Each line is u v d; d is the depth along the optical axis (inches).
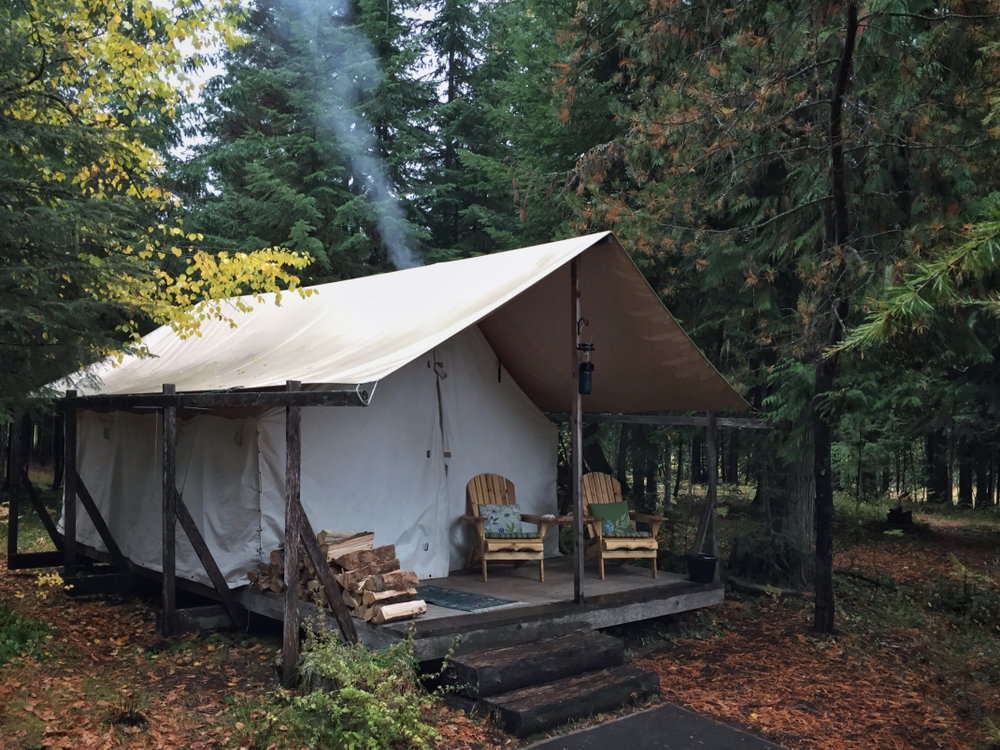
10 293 221.5
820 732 201.9
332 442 272.1
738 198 331.3
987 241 99.4
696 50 315.0
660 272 390.3
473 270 278.1
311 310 318.3
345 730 173.3
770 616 321.7
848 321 303.9
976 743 196.9
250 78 614.9
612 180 407.5
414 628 198.2
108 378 357.1
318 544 216.4
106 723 179.3
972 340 315.9
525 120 463.2
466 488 310.3
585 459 475.5
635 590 274.4
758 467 446.0
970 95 252.8
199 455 292.0
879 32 266.4
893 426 561.9
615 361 307.7
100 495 366.0
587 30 348.2
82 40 238.8
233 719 186.2
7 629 245.8
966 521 637.9
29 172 259.9
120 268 231.9
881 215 310.0
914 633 302.5
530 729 188.1
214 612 271.0
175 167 565.0
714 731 197.3
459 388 313.9
